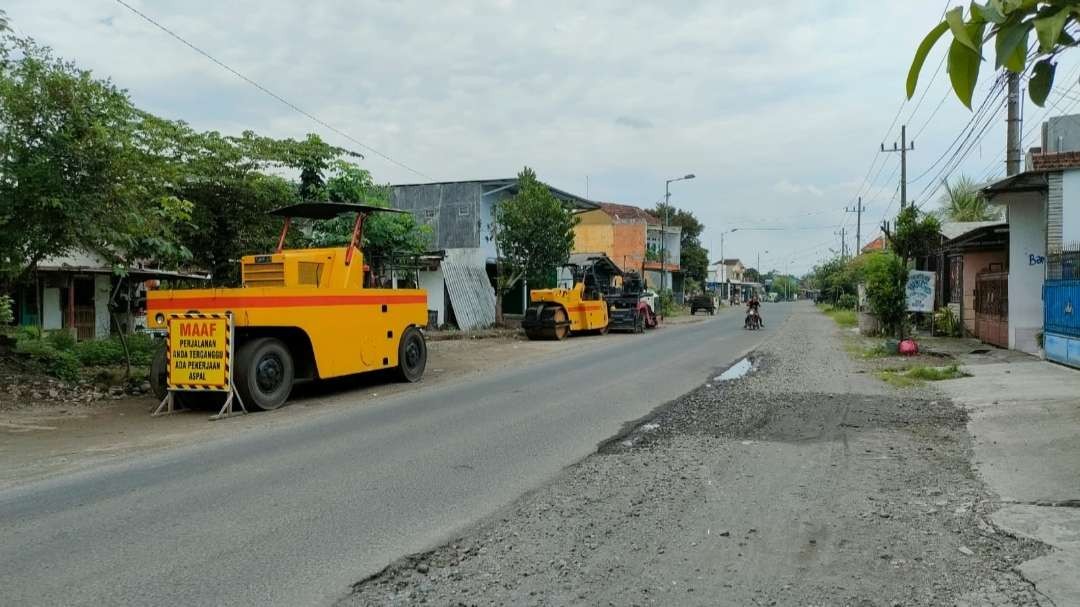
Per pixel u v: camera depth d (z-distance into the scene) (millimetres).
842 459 7348
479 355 19891
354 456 7777
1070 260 14117
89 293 22656
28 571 4602
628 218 56469
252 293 10922
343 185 20500
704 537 5121
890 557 4703
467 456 7711
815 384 12844
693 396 11656
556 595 4188
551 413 10305
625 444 8188
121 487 6637
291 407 11492
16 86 11094
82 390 12461
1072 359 13664
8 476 7113
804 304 91562
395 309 14055
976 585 4246
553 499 6078
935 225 20734
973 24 1847
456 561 4738
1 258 11922
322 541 5121
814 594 4160
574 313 26406
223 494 6344
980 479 6500
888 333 21812
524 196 28656
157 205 14133
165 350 11391
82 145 11500
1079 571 4395
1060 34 1880
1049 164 15219
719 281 96812
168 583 4398
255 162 17938
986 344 19766
